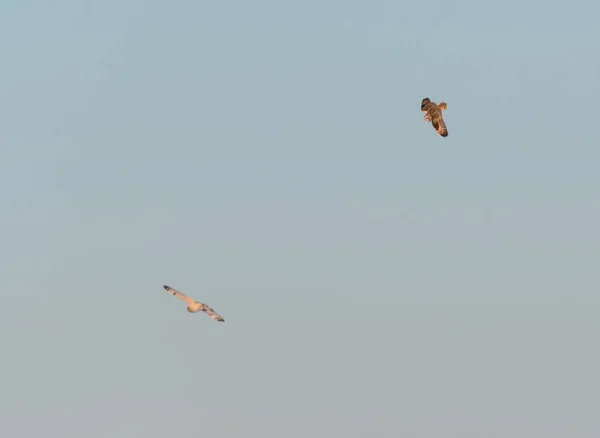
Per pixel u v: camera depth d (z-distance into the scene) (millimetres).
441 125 82562
